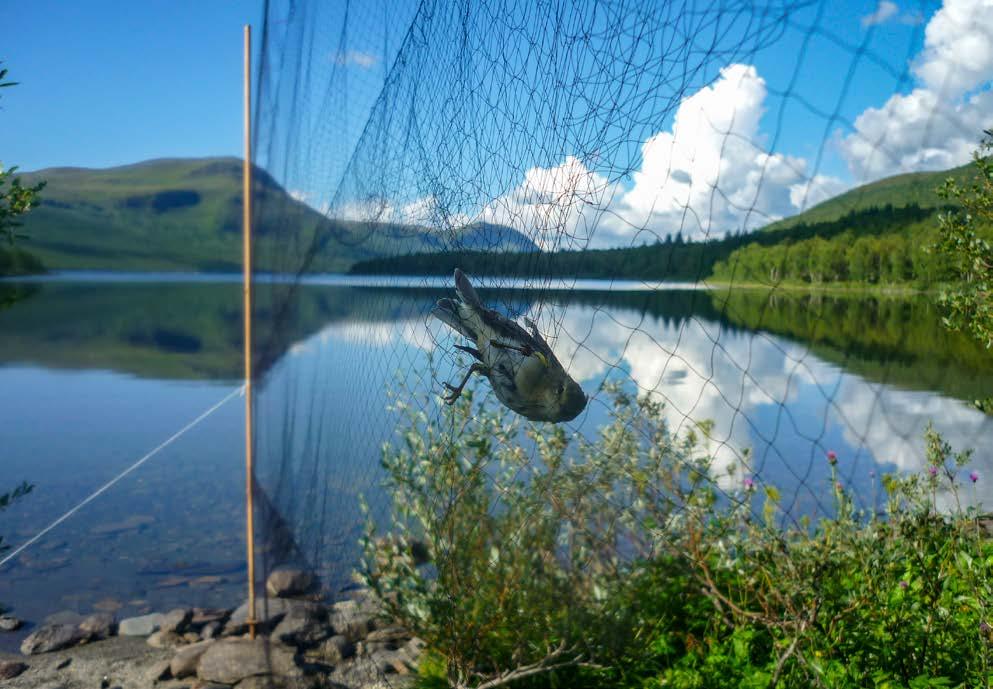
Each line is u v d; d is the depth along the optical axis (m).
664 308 2.23
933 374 4.46
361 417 4.68
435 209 3.30
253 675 4.68
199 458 10.92
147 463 10.64
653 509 3.00
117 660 5.27
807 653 3.24
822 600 3.16
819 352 2.21
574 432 2.89
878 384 2.27
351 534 4.51
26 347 27.20
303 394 5.66
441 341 3.35
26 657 5.36
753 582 3.44
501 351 2.83
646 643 3.19
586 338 2.59
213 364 22.61
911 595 3.44
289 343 5.66
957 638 3.25
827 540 3.35
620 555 3.05
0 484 9.66
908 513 3.51
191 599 6.25
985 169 3.44
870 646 3.19
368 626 4.79
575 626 2.96
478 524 3.35
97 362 22.86
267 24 6.10
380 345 4.32
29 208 4.20
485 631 3.24
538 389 2.76
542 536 2.99
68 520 8.20
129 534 7.79
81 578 6.69
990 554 3.62
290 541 5.38
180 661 5.02
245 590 6.41
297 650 4.84
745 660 3.38
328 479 4.91
